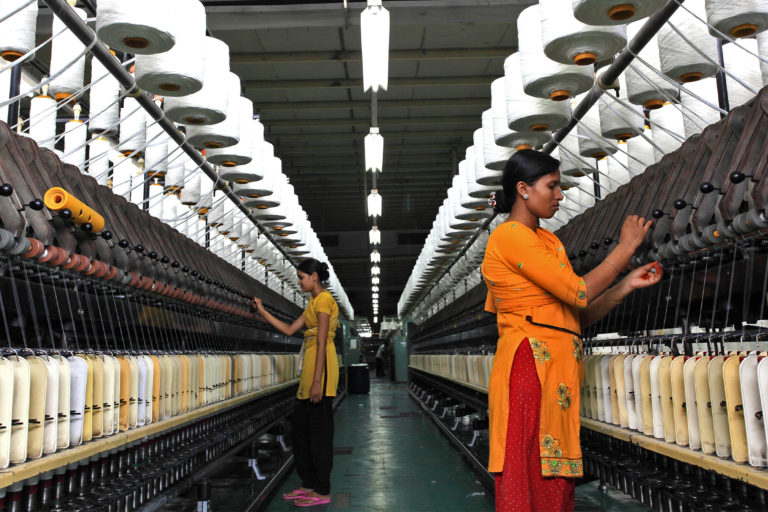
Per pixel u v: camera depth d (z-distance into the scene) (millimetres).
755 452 1511
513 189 1728
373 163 6430
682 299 2479
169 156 3506
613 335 3857
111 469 2408
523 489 1559
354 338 23188
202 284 3365
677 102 2621
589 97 2922
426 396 11961
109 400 2098
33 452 1626
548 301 1646
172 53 2213
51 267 1891
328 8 5500
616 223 2625
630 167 3209
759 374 1477
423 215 17859
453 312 7781
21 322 1865
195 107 2535
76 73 2939
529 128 2768
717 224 1764
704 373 1747
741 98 2545
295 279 7434
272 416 5398
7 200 1639
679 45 2256
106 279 2225
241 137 3232
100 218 2076
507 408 1609
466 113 9961
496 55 7598
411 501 4422
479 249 5762
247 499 4043
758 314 2471
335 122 10055
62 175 2186
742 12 1889
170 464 2707
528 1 5352
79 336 2887
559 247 1752
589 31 2074
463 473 5461
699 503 1905
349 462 6074
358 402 13836
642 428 2115
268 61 7578
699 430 1784
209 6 5500
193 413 2918
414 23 5543
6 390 1488
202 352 3592
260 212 4715
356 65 8031
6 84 2648
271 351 6574
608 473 2709
